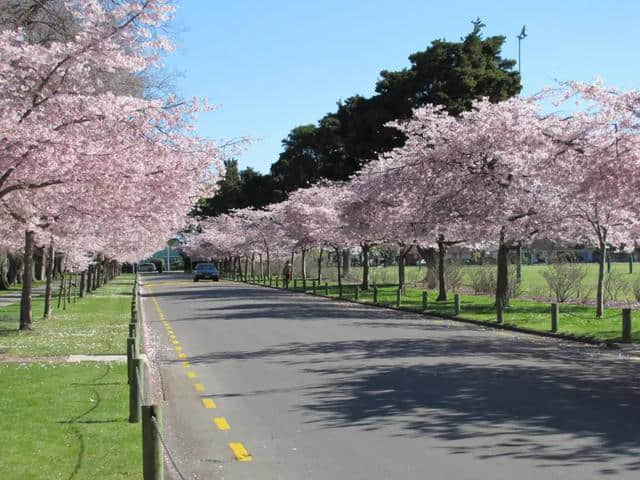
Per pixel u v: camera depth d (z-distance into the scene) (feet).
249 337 62.39
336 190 160.86
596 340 57.26
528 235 84.07
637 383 37.99
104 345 55.06
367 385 37.52
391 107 171.32
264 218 221.46
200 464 23.35
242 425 28.84
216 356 50.26
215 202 319.06
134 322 48.19
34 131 39.73
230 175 318.45
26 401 32.04
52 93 43.29
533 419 29.25
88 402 31.83
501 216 80.33
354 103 187.42
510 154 76.07
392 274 185.98
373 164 116.67
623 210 70.59
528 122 71.61
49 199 49.26
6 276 205.05
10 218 56.24
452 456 23.77
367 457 23.84
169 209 53.83
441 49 163.02
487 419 29.30
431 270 144.36
